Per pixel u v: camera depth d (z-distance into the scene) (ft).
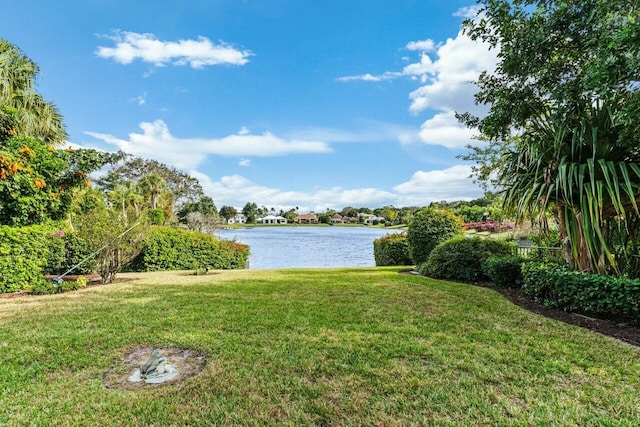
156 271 34.37
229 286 21.62
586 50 12.84
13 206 25.52
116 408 7.24
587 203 13.57
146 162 91.56
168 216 84.53
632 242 15.10
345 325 12.64
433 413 6.97
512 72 14.12
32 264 21.04
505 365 9.11
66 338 11.51
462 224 33.63
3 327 12.78
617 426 6.45
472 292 18.79
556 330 11.94
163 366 8.93
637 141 12.03
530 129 15.88
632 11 10.57
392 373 8.68
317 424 6.66
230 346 10.60
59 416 6.97
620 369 8.83
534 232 23.04
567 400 7.38
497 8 13.52
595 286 12.88
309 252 71.61
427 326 12.46
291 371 8.86
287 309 15.16
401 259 39.42
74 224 32.30
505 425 6.55
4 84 30.89
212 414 7.02
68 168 30.83
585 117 13.83
